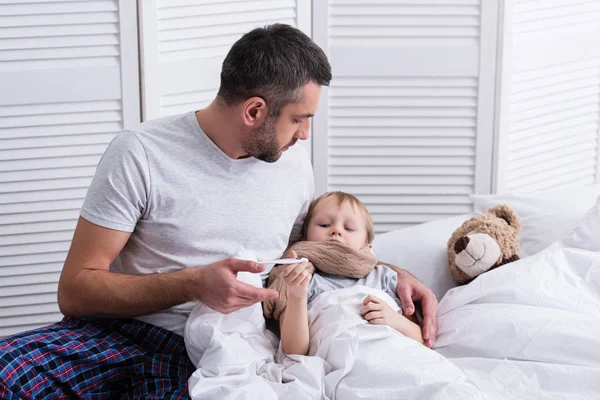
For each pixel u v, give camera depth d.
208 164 1.74
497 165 2.66
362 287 1.82
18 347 1.55
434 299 1.89
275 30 1.70
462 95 2.61
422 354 1.64
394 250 2.14
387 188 2.70
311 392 1.57
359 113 2.63
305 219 2.01
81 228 1.69
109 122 2.42
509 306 1.76
